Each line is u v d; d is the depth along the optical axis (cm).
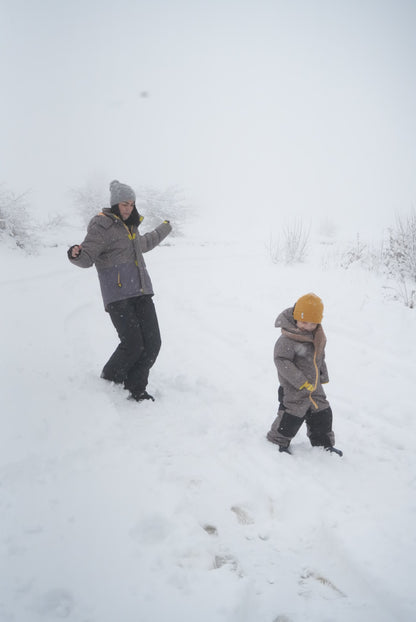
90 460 282
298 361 322
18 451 286
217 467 292
